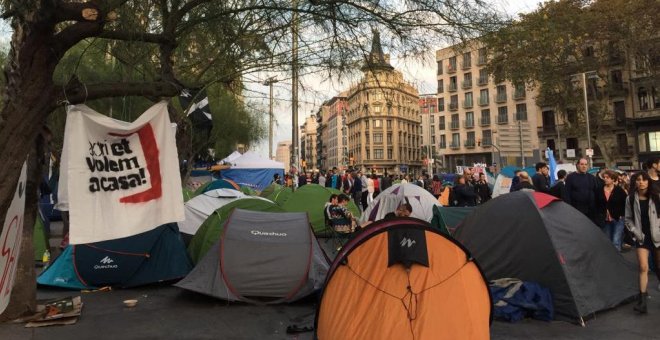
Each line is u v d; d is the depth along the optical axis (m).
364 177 19.47
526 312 5.84
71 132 4.39
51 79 4.15
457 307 4.30
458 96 68.94
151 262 7.73
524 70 28.81
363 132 100.19
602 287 6.12
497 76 27.08
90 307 6.45
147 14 5.51
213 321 5.82
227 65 7.10
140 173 4.73
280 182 25.50
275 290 6.54
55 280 7.47
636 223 5.93
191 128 8.70
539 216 6.28
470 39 5.49
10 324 5.60
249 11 6.37
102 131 4.56
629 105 45.62
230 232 6.98
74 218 4.32
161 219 4.79
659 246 5.79
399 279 4.35
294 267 6.64
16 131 3.96
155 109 4.89
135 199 4.67
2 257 4.03
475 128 66.31
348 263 4.50
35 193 5.94
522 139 15.70
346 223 11.59
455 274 4.42
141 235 7.75
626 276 6.59
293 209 13.50
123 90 4.66
